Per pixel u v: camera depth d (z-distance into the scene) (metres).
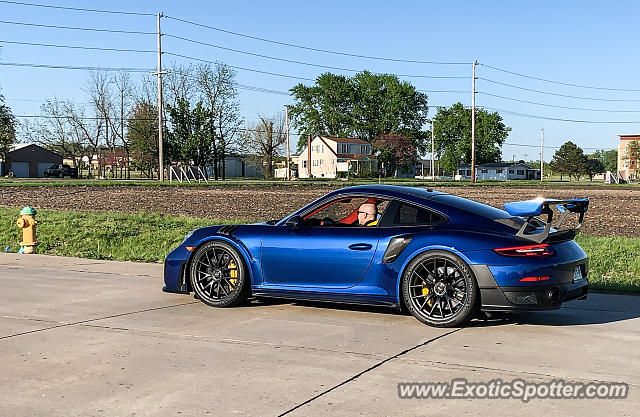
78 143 86.44
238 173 119.31
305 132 113.38
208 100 81.12
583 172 125.31
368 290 6.43
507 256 5.86
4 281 8.77
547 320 6.46
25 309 6.93
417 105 115.81
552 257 5.91
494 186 61.91
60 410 3.94
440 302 6.12
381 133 113.44
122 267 10.16
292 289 6.77
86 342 5.55
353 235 6.52
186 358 5.06
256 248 6.92
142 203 28.25
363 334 5.85
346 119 112.88
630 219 21.77
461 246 5.99
